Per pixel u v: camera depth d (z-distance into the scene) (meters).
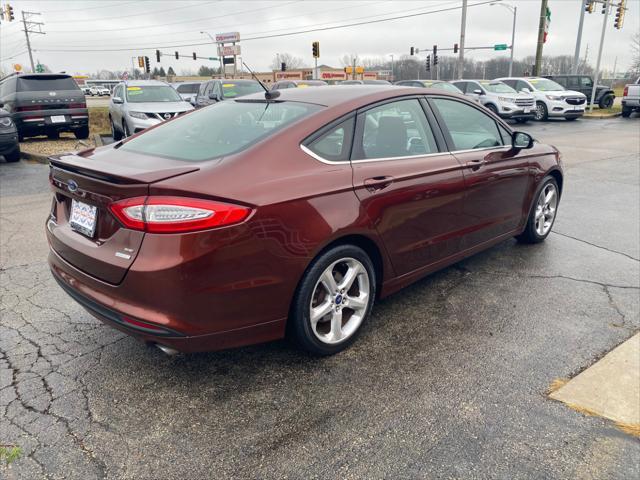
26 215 6.24
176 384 2.81
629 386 2.75
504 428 2.43
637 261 4.66
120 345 3.21
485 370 2.92
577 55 29.25
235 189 2.47
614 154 11.50
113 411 2.57
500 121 4.38
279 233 2.57
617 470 2.17
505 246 5.09
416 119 3.56
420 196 3.37
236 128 3.08
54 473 2.17
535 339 3.26
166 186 2.33
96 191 2.57
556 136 15.46
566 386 2.75
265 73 85.38
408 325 3.47
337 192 2.85
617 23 28.70
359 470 2.18
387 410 2.57
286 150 2.79
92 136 14.84
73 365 2.98
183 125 3.46
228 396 2.70
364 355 3.10
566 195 7.39
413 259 3.49
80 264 2.71
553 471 2.17
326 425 2.47
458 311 3.67
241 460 2.25
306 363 3.01
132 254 2.40
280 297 2.68
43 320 3.52
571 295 3.92
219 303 2.47
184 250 2.33
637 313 3.61
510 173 4.28
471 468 2.19
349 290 3.19
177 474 2.17
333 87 3.63
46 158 10.20
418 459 2.24
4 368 2.94
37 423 2.48
